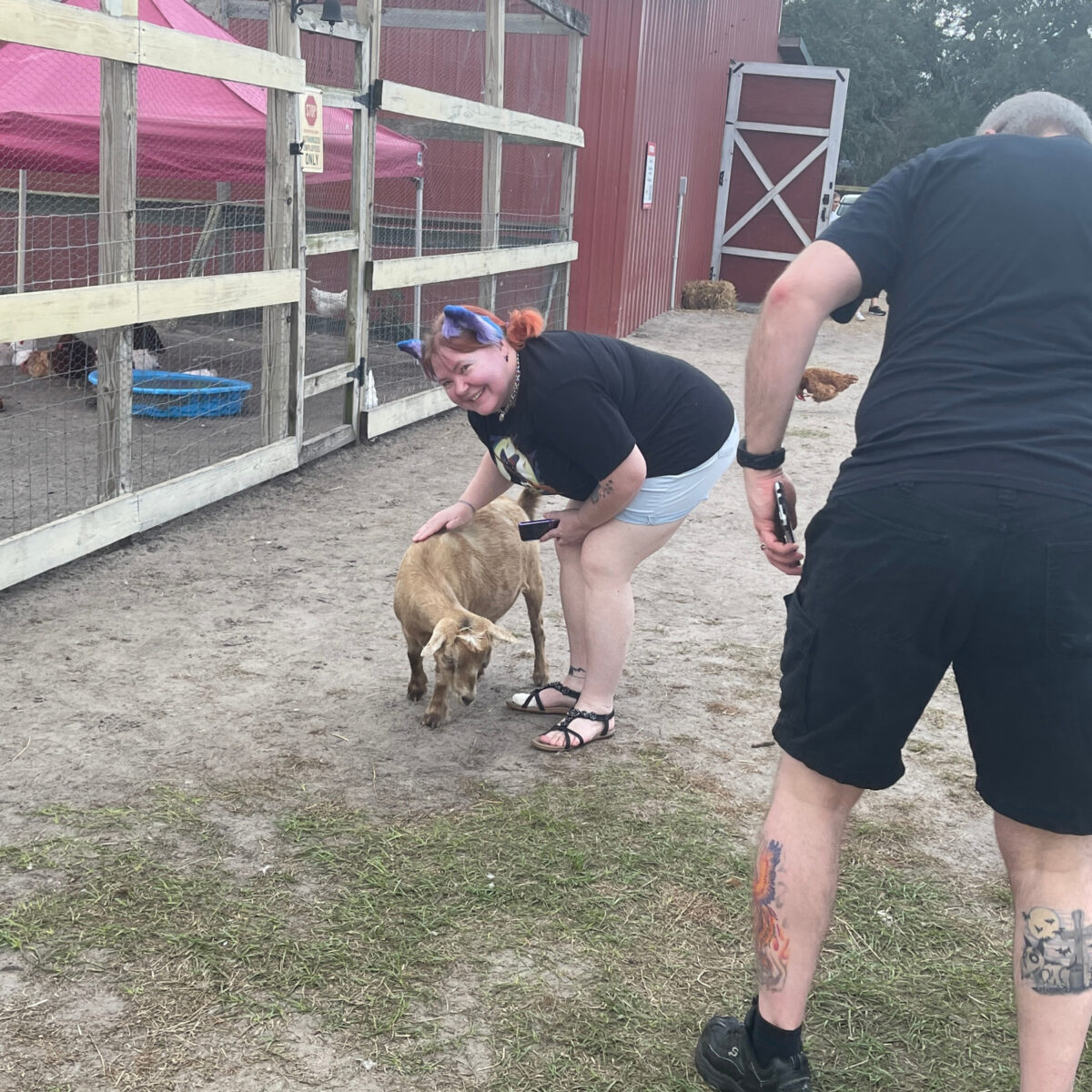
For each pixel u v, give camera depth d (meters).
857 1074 2.43
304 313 6.88
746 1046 2.22
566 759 3.77
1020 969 2.01
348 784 3.52
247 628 4.73
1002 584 1.88
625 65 12.71
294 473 7.12
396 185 11.59
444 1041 2.46
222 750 3.70
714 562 6.04
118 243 5.19
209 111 8.04
